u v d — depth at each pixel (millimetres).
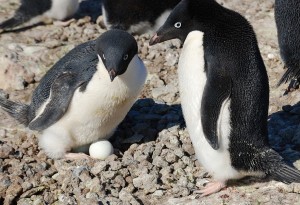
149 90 13312
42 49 14812
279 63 13836
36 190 10766
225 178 10125
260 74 9781
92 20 16469
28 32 15875
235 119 9672
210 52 9734
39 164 11219
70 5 16016
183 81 10000
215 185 10250
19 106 12258
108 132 11375
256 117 9750
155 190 10438
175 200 10172
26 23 16047
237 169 9984
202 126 9633
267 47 14422
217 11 9875
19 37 15617
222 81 9578
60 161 11242
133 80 10711
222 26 9805
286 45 12523
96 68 10727
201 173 10711
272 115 12148
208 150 9914
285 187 10094
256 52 9820
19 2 17516
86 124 10984
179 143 11367
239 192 10180
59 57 14578
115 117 11070
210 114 9555
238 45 9719
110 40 10461
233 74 9625
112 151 11258
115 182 10617
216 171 10078
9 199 10680
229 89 9578
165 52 14469
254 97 9688
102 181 10562
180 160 10984
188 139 11383
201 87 9758
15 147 11758
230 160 9891
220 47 9711
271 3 16188
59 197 10516
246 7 16172
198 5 9961
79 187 10555
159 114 12438
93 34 15625
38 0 15859
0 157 11461
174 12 10305
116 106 10844
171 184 10555
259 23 15430
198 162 10977
